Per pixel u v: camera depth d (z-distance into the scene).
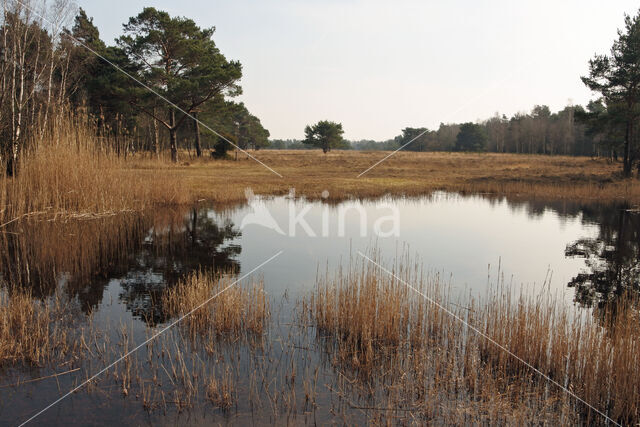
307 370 5.00
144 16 31.64
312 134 69.31
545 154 68.56
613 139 33.12
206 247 10.94
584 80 29.72
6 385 4.50
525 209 19.05
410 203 20.22
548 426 4.06
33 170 13.62
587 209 19.19
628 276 9.10
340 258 9.91
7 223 12.11
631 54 27.03
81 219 13.32
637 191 24.31
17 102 17.44
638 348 4.52
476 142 67.88
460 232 13.57
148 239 11.68
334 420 4.07
